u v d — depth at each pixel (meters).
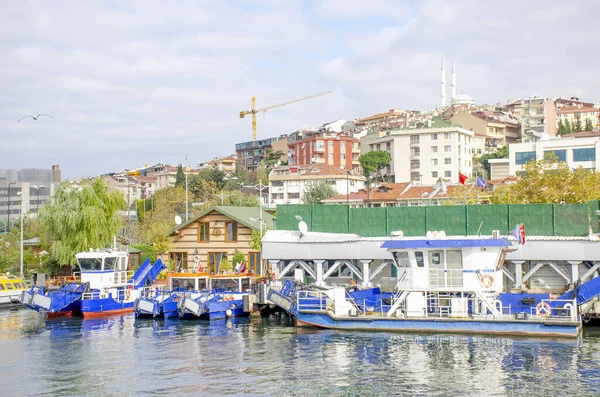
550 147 109.31
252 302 51.47
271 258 57.09
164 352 38.09
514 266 53.94
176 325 48.19
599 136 115.88
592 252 50.84
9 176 174.88
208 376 32.50
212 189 124.00
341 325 43.97
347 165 181.75
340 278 58.38
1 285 62.44
